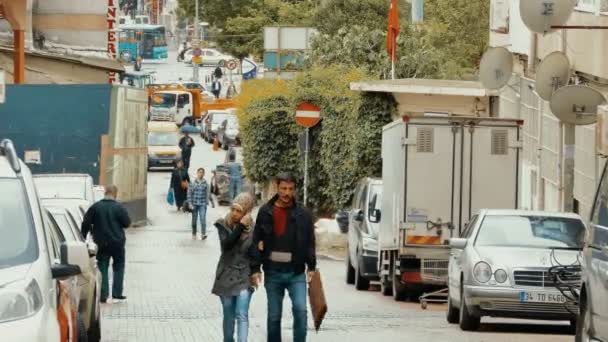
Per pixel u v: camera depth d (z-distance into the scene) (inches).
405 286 1314.0
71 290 685.9
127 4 7519.7
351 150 2098.9
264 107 2425.0
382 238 1357.0
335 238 1943.9
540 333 1022.4
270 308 802.2
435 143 1279.5
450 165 1280.8
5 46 2386.8
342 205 2155.5
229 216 853.8
